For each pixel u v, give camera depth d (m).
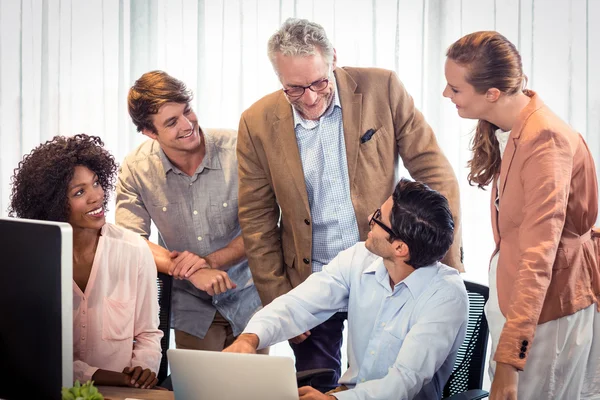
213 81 3.66
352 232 2.47
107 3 3.71
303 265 2.51
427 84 3.54
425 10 3.52
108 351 2.08
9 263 1.55
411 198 1.90
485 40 1.92
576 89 3.50
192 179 2.77
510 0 3.49
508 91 1.92
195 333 2.80
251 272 2.61
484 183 2.13
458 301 1.97
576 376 1.95
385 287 2.04
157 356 2.13
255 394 1.57
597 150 3.52
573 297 1.90
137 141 3.76
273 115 2.47
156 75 2.62
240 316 2.84
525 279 1.78
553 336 1.90
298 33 2.21
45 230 1.48
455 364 2.10
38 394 1.53
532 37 3.50
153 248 2.74
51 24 3.75
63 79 3.76
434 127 3.55
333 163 2.45
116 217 2.85
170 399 1.79
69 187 1.98
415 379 1.88
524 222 1.83
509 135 1.92
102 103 3.75
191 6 3.65
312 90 2.24
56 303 1.47
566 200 1.81
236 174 2.78
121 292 2.10
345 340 3.73
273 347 3.72
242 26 3.62
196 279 2.63
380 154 2.44
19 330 1.54
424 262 1.94
